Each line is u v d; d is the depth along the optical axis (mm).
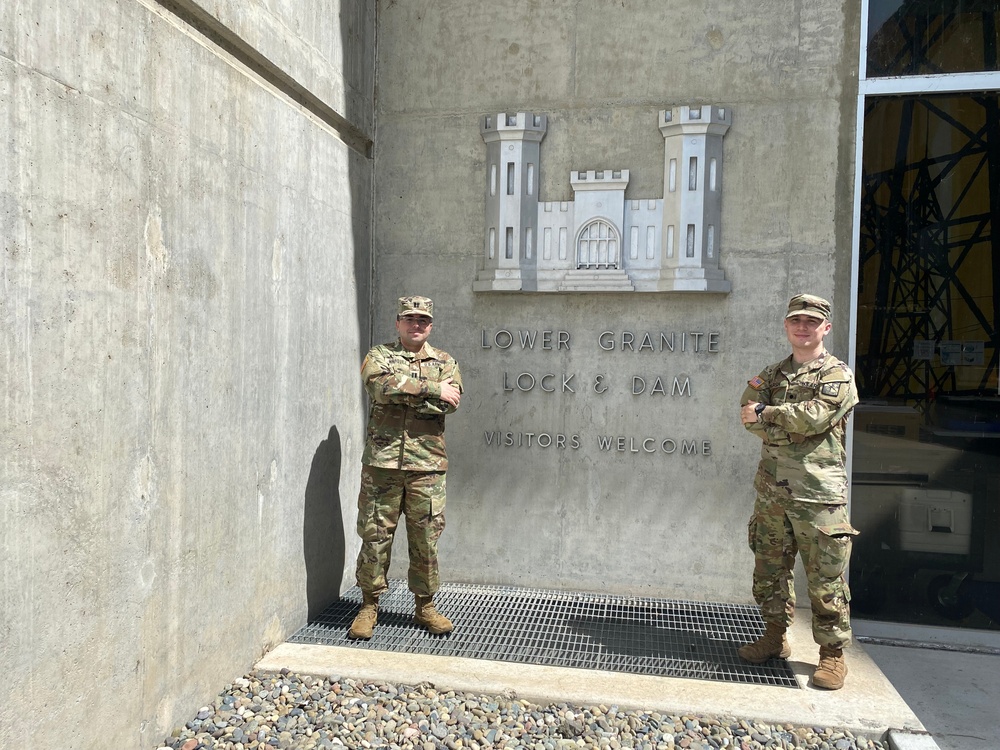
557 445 4570
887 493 4180
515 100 4559
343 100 4246
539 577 4621
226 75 3090
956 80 4031
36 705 2150
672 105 4371
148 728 2697
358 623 3814
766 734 2982
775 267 4270
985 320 4059
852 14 4152
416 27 4664
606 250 4434
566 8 4480
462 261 4656
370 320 4773
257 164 3352
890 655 3932
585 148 4480
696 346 4375
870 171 4168
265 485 3514
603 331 4488
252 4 3221
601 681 3365
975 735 3143
